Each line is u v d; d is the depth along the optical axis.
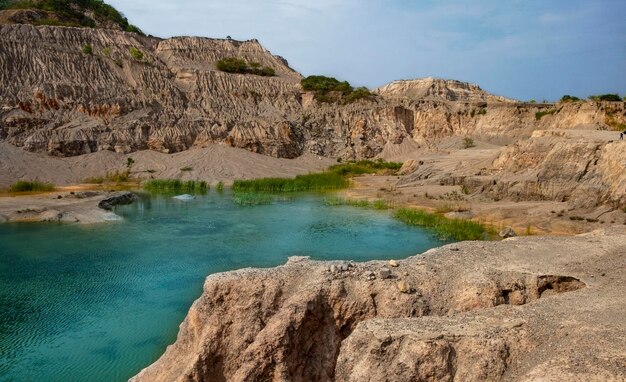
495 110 100.31
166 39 124.19
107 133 79.50
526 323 13.48
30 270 30.80
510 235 37.44
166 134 84.44
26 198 52.72
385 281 17.44
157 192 64.62
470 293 17.14
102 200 52.41
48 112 78.62
